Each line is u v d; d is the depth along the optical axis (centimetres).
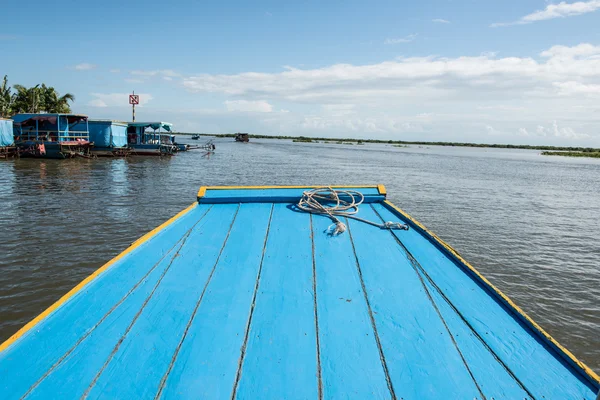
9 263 1223
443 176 4262
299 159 6269
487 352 313
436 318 356
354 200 677
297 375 288
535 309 1107
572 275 1348
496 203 2628
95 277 403
